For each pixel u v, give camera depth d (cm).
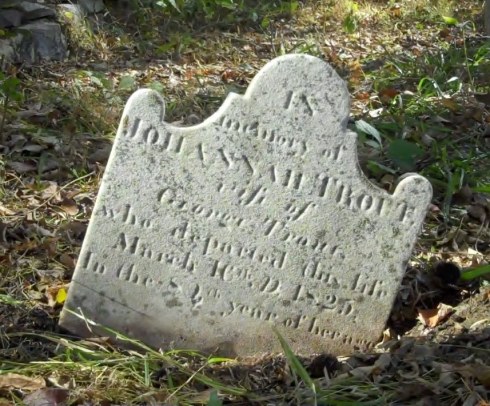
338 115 183
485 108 322
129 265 186
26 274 207
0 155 262
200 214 185
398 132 293
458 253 229
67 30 396
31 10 385
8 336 183
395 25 514
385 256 191
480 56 383
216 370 180
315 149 184
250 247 188
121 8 460
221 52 421
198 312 189
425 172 265
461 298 209
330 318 193
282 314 191
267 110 182
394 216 189
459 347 182
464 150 287
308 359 189
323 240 189
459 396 164
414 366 175
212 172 184
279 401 169
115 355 179
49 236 223
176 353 186
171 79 363
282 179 185
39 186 249
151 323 189
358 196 188
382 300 193
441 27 512
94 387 167
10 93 273
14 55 364
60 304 197
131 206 184
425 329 196
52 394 162
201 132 182
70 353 178
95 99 308
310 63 180
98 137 282
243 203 185
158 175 183
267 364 182
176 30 447
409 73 371
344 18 516
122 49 411
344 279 191
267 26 474
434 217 247
